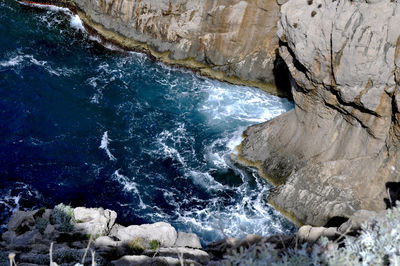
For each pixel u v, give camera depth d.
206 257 17.39
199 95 31.44
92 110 29.02
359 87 20.45
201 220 23.61
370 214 13.17
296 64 23.02
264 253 7.29
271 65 31.28
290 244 14.84
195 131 28.70
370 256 7.14
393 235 7.38
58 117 28.12
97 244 17.95
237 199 24.72
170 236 19.84
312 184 23.34
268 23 30.30
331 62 20.92
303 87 23.16
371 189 21.88
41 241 18.33
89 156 26.16
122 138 27.59
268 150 26.17
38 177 24.56
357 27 19.70
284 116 26.31
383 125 21.12
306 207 23.03
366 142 22.30
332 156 23.48
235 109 30.53
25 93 29.12
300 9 21.62
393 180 21.41
